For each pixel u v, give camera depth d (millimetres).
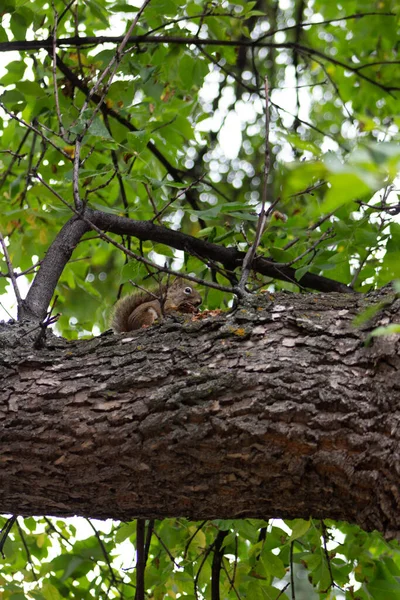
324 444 2084
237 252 3752
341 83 6223
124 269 3500
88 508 2391
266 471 2133
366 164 1064
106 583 4184
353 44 5895
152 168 4781
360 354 2197
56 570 4008
